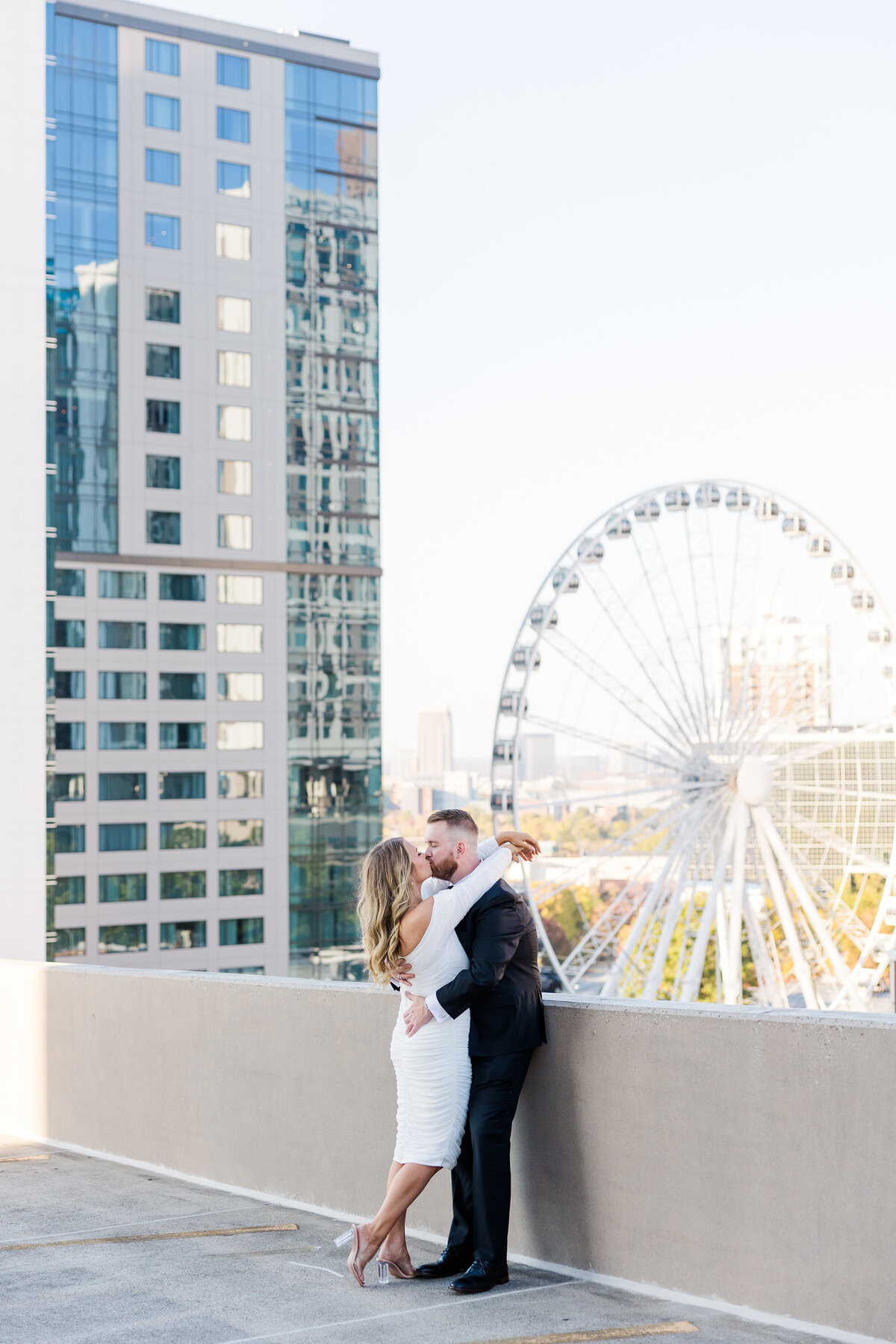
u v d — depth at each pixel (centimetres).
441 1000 528
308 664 7206
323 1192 696
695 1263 515
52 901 3544
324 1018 700
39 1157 858
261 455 7200
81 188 6888
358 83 7544
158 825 6825
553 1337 466
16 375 3534
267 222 7281
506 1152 544
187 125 7119
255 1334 478
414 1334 474
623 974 3053
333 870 7156
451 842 557
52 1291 543
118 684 6819
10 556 3519
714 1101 512
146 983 827
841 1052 473
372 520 7419
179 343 7062
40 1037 927
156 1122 817
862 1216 464
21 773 3538
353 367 7456
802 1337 471
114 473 6894
